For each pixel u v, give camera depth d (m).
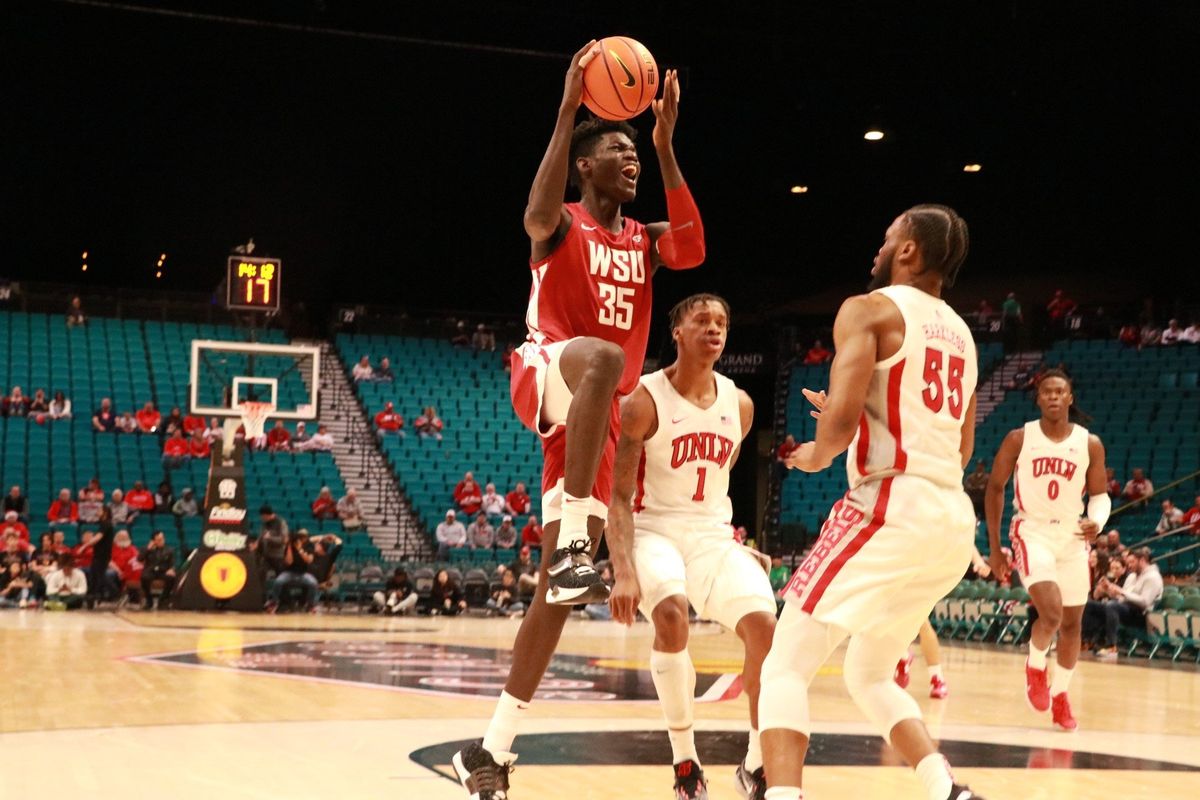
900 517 3.13
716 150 22.27
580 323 3.64
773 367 23.59
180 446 19.03
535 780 4.54
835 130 20.56
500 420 22.48
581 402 3.19
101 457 19.05
